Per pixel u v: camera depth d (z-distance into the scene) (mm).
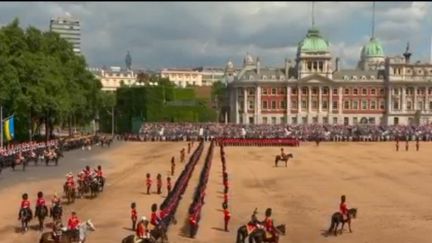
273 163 104625
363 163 103938
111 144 157250
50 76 118250
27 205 49219
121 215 55219
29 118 126500
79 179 67375
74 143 137000
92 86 167500
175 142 165375
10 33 120562
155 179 81188
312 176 85062
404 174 86750
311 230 49500
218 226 51281
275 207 60031
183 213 56781
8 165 90250
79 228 43312
